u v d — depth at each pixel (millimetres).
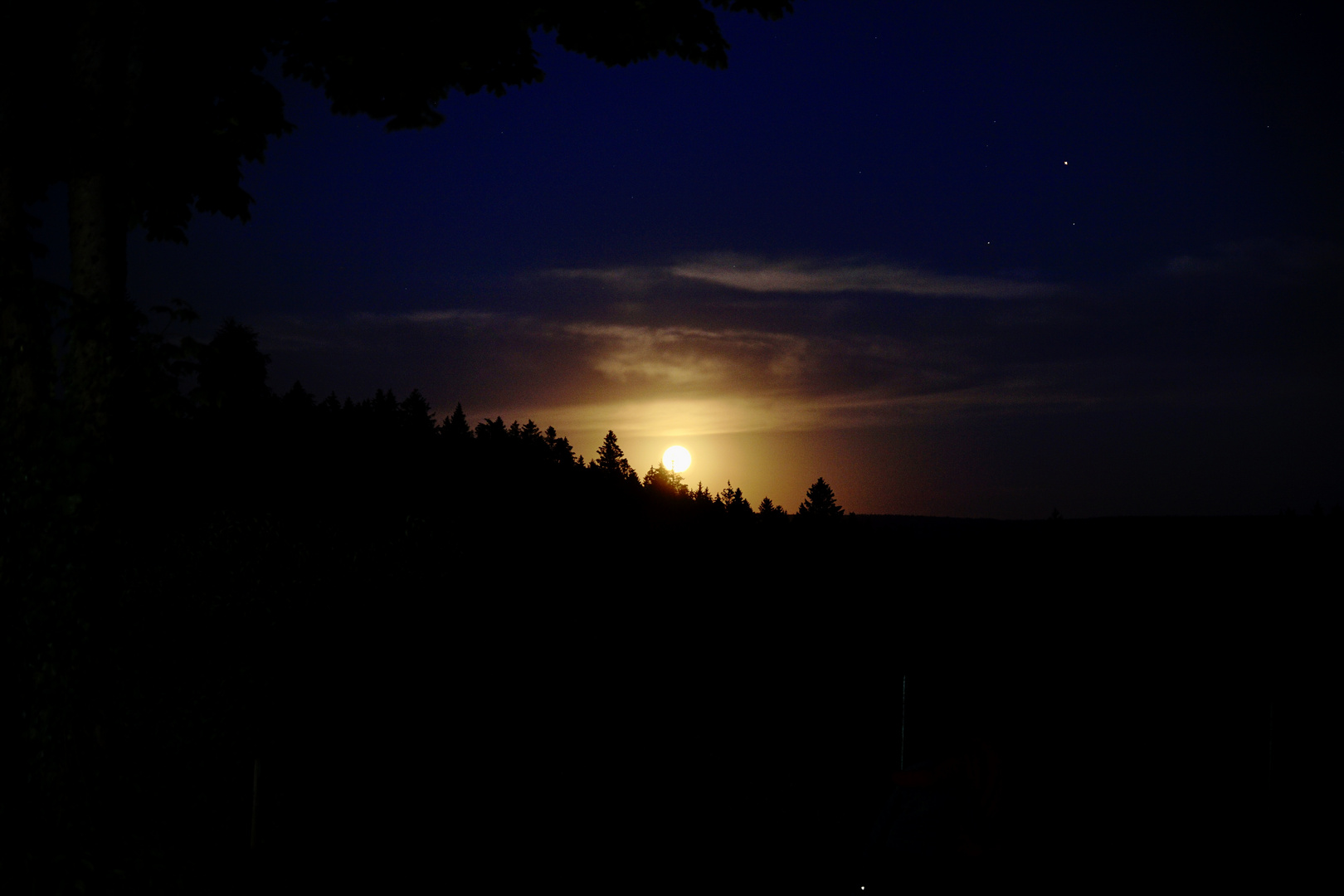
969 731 5898
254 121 9336
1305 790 10109
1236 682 12906
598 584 28375
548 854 8250
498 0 9367
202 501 28047
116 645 6875
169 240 9250
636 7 9289
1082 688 12195
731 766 11844
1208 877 7855
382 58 9523
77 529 6539
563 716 14625
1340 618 16719
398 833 8297
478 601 20547
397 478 79625
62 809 6348
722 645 24219
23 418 6605
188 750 7242
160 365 6820
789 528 83125
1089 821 8930
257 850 6988
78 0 7391
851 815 9680
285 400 98875
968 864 5504
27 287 6676
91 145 7262
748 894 7348
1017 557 36250
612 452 134625
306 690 11180
